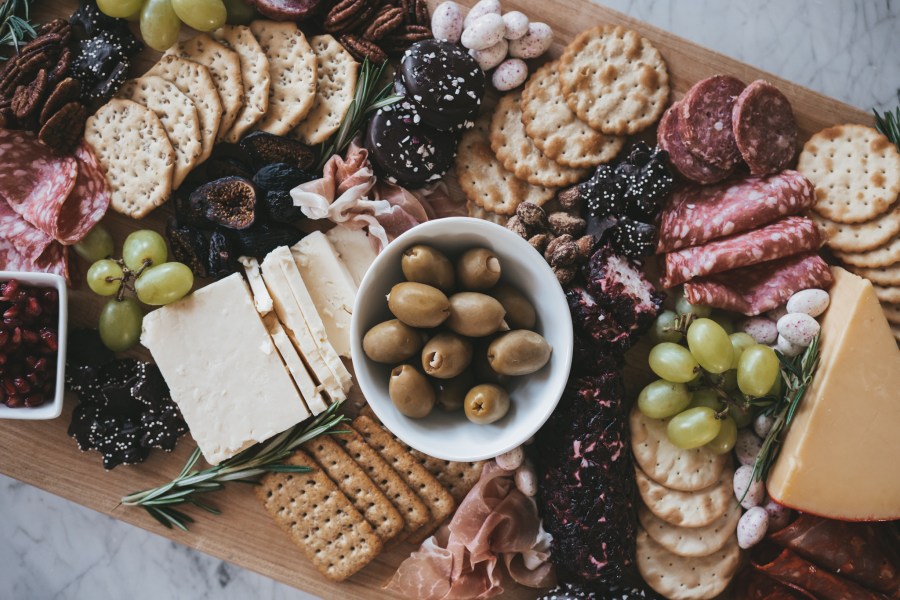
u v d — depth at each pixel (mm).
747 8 2018
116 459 1656
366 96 1642
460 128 1670
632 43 1713
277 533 1713
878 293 1729
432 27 1680
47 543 2096
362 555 1660
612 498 1576
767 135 1652
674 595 1689
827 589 1669
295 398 1647
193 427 1635
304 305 1635
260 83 1664
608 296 1625
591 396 1583
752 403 1658
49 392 1604
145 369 1653
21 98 1613
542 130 1704
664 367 1599
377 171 1711
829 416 1599
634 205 1662
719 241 1663
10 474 1703
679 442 1613
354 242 1697
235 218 1622
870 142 1711
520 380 1539
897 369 1602
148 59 1715
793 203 1649
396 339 1439
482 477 1673
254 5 1653
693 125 1646
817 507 1616
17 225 1667
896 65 2033
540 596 1725
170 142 1640
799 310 1639
